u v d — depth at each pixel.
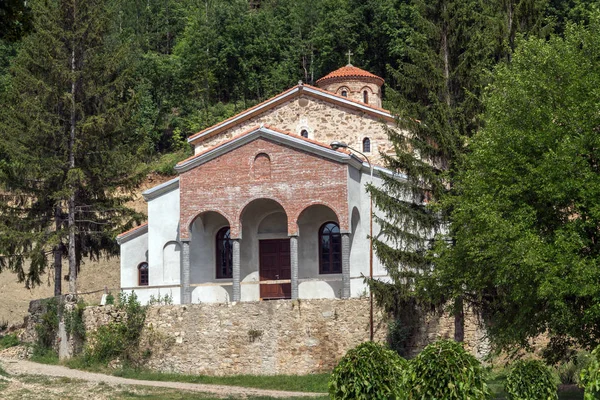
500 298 28.12
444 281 27.89
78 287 51.34
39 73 40.69
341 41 77.31
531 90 25.44
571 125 24.33
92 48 41.03
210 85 80.38
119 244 41.19
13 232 39.06
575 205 23.89
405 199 32.31
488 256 25.31
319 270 37.62
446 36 33.34
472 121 31.38
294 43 84.00
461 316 30.88
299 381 32.19
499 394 27.16
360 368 16.16
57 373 33.66
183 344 34.84
